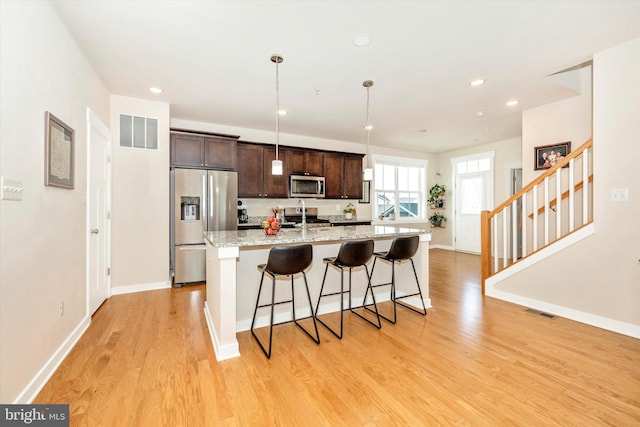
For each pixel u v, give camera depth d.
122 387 1.79
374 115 4.41
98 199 3.09
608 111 2.60
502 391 1.77
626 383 1.84
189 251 4.01
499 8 2.03
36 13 1.78
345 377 1.92
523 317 2.94
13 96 1.55
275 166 2.91
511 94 3.61
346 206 6.31
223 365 2.05
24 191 1.66
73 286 2.36
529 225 4.24
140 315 2.96
